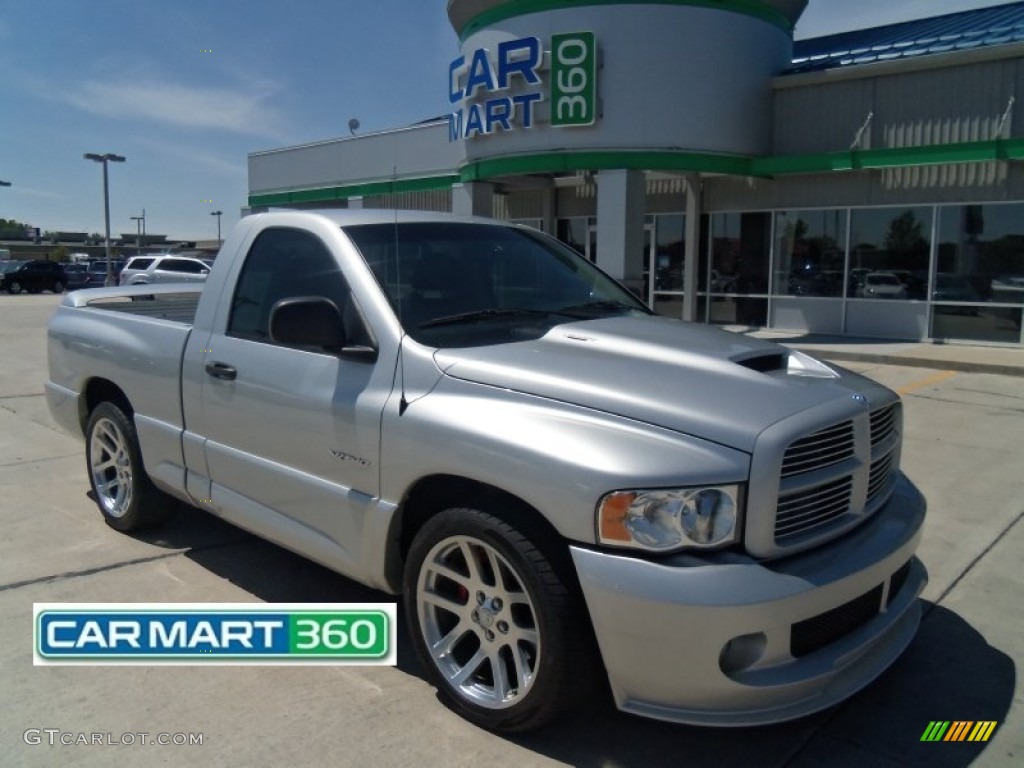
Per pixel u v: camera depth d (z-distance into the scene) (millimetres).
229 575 4656
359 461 3520
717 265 18141
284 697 3469
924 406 9719
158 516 5223
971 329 14953
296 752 3086
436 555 3316
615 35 15531
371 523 3477
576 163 16062
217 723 3275
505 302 4020
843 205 16203
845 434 3098
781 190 16984
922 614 4219
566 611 2902
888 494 3531
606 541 2768
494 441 3018
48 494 6188
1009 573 4719
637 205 16156
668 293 19172
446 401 3244
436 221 4324
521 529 3004
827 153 15703
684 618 2666
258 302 4215
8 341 16953
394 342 3510
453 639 3334
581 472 2799
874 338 15977
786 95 16516
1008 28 14906
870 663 3143
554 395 3074
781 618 2730
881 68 15148
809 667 2838
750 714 2789
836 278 16500
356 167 23922
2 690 3502
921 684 3580
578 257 4875
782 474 2830
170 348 4625
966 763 3049
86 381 5469
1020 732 3242
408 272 3857
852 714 3367
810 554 2975
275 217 4309
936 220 15133
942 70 14602
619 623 2746
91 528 5438
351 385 3580
